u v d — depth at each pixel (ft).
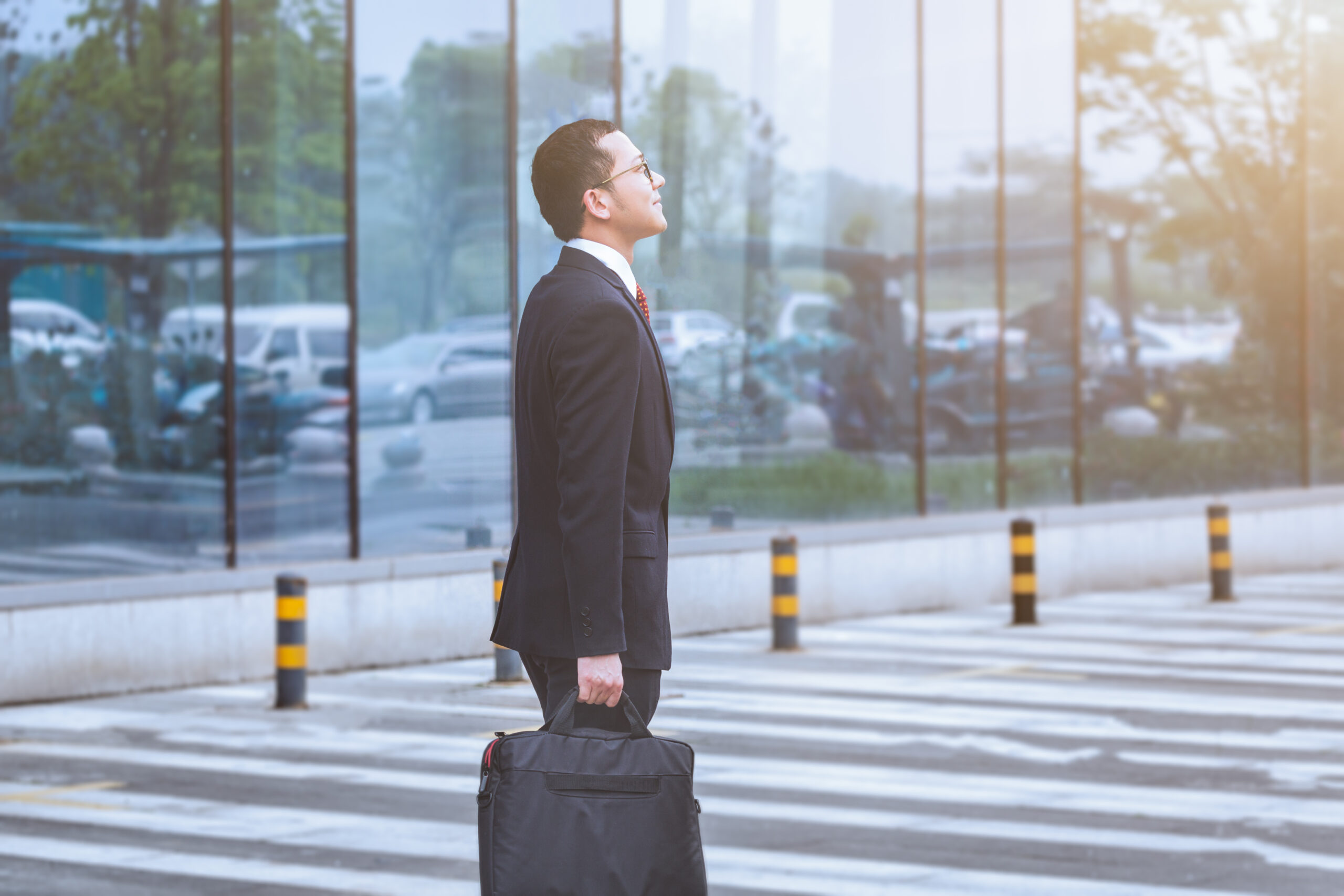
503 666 37.93
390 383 49.93
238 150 46.98
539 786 12.62
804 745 33.73
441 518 50.96
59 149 43.78
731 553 52.29
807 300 59.11
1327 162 75.51
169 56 45.75
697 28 56.70
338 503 48.78
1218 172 71.82
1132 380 69.31
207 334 46.42
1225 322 72.33
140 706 40.27
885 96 61.52
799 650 48.32
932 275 62.85
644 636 13.17
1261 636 51.67
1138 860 24.22
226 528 46.68
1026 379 65.77
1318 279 75.56
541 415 13.41
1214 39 71.51
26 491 43.04
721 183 56.95
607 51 54.49
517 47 52.60
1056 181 66.74
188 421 46.01
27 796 29.71
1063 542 63.36
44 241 43.52
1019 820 27.02
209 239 46.47
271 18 47.62
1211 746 33.71
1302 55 74.38
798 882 23.08
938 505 62.95
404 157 50.31
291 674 39.70
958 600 60.54
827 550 56.03
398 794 29.73
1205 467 71.82
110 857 25.03
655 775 12.80
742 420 56.80
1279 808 27.78
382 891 22.89
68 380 43.80
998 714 37.65
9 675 40.14
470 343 51.75
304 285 48.26
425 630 47.21
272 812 28.25
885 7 61.46
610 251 13.78
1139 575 66.44
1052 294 66.64
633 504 13.21
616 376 12.89
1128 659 46.80
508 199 52.54
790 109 58.95
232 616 44.50
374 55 49.73
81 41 44.16
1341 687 41.57
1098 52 67.92
